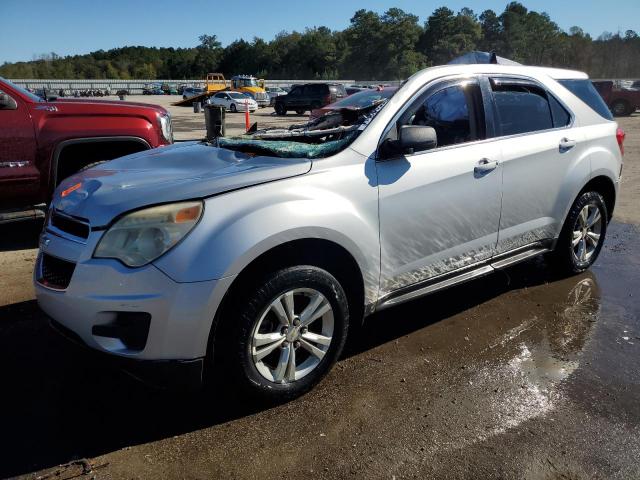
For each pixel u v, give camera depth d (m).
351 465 2.36
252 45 142.62
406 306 4.05
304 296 2.75
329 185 2.76
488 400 2.84
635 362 3.25
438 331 3.64
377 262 2.98
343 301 2.84
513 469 2.34
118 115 5.44
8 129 4.88
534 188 3.81
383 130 3.04
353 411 2.74
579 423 2.65
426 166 3.15
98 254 2.42
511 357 3.29
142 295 2.33
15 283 4.41
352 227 2.79
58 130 5.12
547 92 4.04
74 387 2.95
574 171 4.10
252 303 2.51
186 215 2.40
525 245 3.93
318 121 4.41
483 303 4.11
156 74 148.75
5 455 2.39
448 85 3.40
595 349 3.40
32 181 5.06
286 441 2.51
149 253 2.36
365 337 3.55
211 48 154.25
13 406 2.77
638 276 4.74
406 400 2.83
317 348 2.82
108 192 2.61
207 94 40.03
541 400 2.84
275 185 2.62
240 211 2.48
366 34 123.00
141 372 2.41
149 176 2.79
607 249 5.56
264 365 2.69
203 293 2.34
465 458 2.40
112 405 2.79
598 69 102.31
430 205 3.17
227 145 3.42
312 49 132.25
